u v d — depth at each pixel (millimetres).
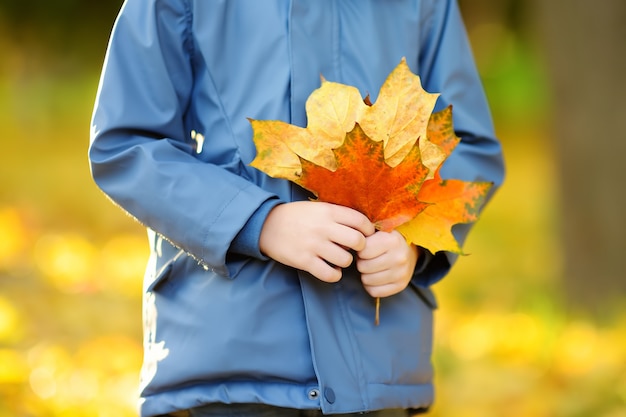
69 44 17266
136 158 2117
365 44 2248
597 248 5496
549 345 4566
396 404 2215
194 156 2240
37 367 3725
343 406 2100
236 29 2211
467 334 4984
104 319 4633
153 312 2258
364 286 2139
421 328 2318
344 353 2150
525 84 17516
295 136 2086
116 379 3816
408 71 2125
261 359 2113
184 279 2221
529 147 14836
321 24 2213
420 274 2316
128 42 2203
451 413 4055
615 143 5434
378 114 2100
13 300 4711
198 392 2148
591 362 4234
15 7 16719
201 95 2240
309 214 2049
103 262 5742
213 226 2045
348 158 2027
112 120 2141
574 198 5578
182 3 2215
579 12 5461
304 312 2146
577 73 5512
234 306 2125
